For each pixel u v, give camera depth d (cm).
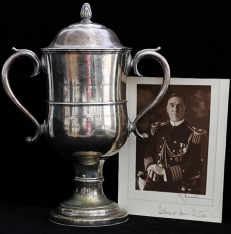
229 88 118
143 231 107
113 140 108
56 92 108
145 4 121
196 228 110
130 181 118
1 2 127
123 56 108
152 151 117
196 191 115
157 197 117
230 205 121
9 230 108
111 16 123
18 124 131
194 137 115
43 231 107
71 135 107
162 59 108
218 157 114
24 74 129
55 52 105
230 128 119
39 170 132
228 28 117
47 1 125
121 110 109
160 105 116
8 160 133
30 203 133
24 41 128
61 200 132
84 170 113
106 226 110
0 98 130
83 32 106
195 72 120
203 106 114
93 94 106
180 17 119
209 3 117
